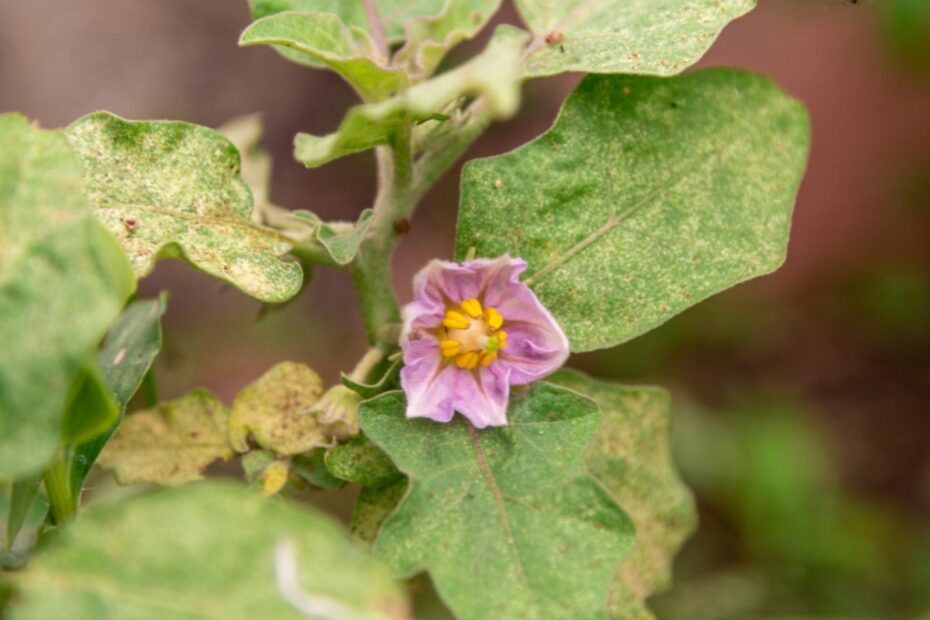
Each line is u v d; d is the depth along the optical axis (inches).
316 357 43.6
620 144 20.6
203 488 17.6
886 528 40.4
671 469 22.5
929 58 45.6
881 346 48.1
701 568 39.0
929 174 47.8
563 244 20.4
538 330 20.0
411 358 19.8
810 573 38.5
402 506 19.1
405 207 21.0
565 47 20.7
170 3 46.9
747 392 45.7
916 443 46.1
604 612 18.8
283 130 46.6
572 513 19.2
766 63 47.7
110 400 17.7
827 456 43.9
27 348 17.5
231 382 42.4
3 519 19.8
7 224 17.8
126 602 17.4
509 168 20.4
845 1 22.7
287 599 17.4
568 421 19.7
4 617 18.0
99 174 20.0
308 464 20.6
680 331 45.6
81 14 46.1
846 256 49.2
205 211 20.1
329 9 21.8
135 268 19.6
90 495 24.6
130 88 45.8
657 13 20.8
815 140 48.4
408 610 17.4
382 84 20.5
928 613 35.7
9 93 45.0
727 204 20.7
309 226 21.5
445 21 21.6
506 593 18.8
